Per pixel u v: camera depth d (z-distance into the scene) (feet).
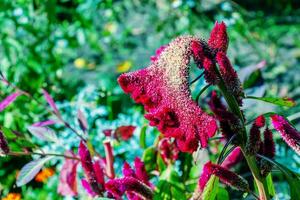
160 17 8.25
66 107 4.84
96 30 8.24
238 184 1.95
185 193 2.70
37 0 6.62
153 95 1.83
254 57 7.58
